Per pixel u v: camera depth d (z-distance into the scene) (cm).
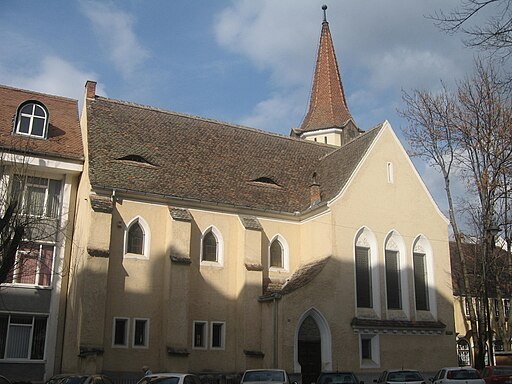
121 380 2750
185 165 3438
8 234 2102
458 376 2431
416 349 3359
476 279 3859
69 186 3177
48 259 3025
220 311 3127
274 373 2180
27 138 3120
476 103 3575
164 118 3775
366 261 3403
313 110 5306
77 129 3469
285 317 2953
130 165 3188
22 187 2553
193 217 3184
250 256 3188
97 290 2711
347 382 2270
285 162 3978
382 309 3322
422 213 3656
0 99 3372
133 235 3012
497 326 3547
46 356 2884
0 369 2780
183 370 2786
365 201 3441
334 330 3105
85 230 2858
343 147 3991
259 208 3378
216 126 3988
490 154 3481
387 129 3675
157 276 2995
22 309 2883
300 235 3541
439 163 3778
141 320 2898
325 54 5475
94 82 3600
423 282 3578
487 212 3434
